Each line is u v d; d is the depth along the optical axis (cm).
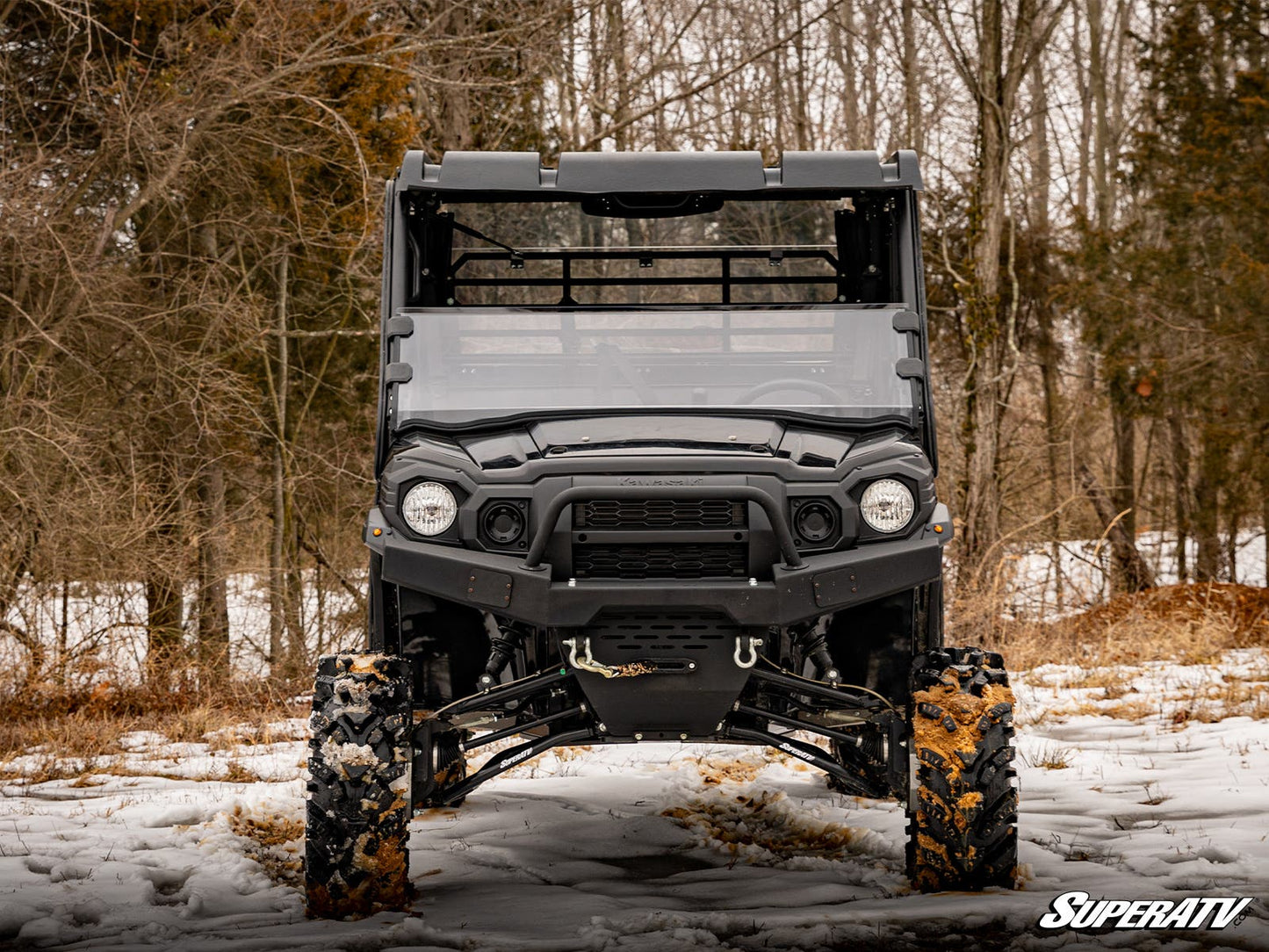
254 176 1602
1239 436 1939
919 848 476
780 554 469
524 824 620
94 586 1277
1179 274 2048
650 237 618
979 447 1781
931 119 2434
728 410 531
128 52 1478
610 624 468
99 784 761
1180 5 2186
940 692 476
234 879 516
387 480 491
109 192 1530
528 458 487
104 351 1464
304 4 1466
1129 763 752
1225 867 506
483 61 1736
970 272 1839
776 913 448
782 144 2334
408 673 482
